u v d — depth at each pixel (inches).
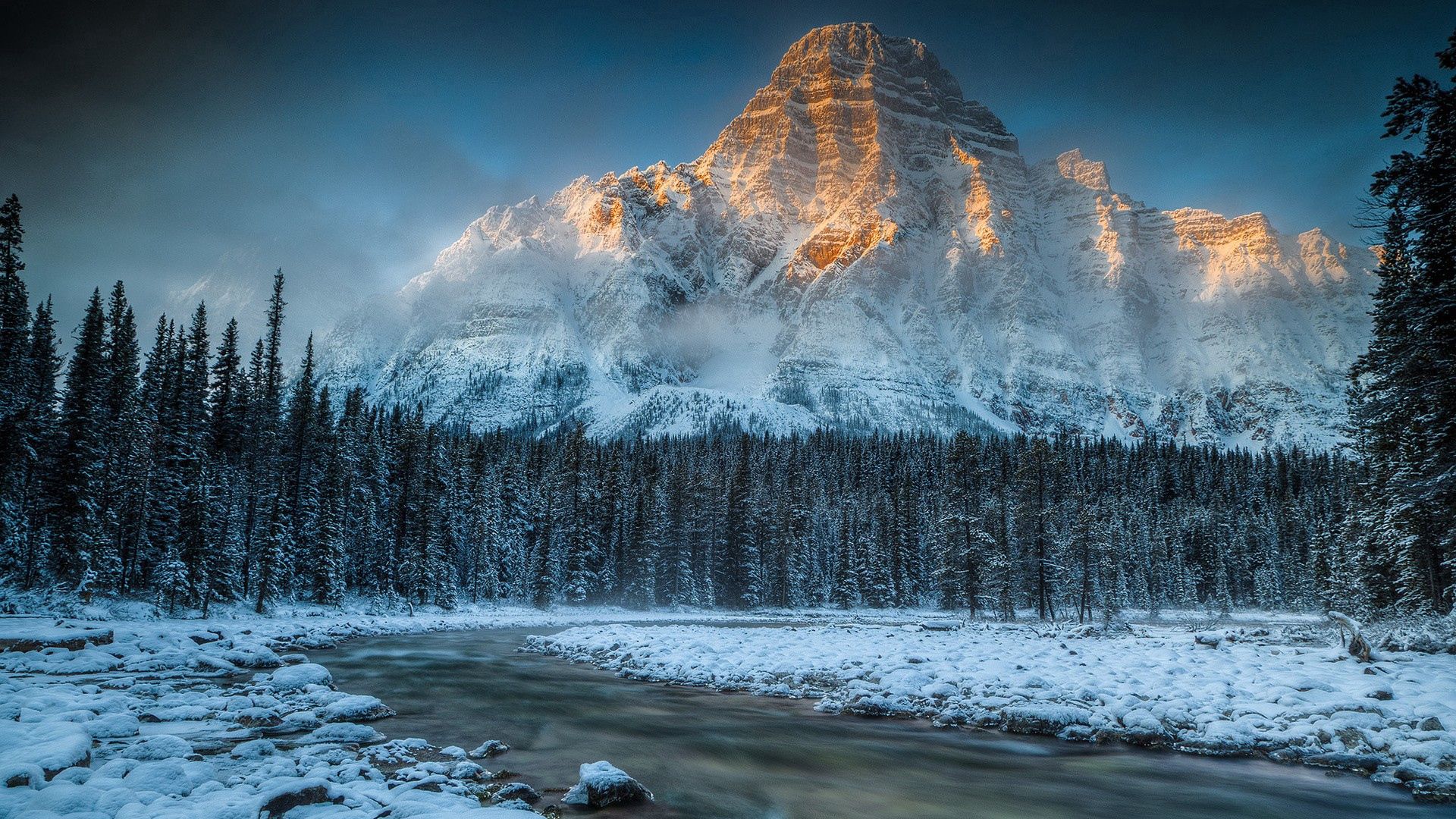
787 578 3821.4
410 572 2539.4
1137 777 578.9
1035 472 3036.4
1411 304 827.4
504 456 4431.6
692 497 3710.6
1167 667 946.1
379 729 690.8
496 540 3110.2
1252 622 3211.1
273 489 2098.9
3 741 480.1
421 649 1475.1
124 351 2278.5
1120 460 7057.1
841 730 745.0
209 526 1774.1
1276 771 592.7
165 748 512.4
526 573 3211.1
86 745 483.5
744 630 1916.8
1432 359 839.7
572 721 764.6
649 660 1218.6
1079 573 2773.1
